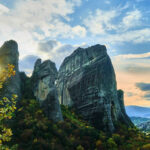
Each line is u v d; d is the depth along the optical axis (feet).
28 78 246.88
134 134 250.57
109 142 182.50
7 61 196.24
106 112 260.01
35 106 191.83
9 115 30.25
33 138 134.00
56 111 189.37
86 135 180.24
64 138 152.87
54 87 208.33
